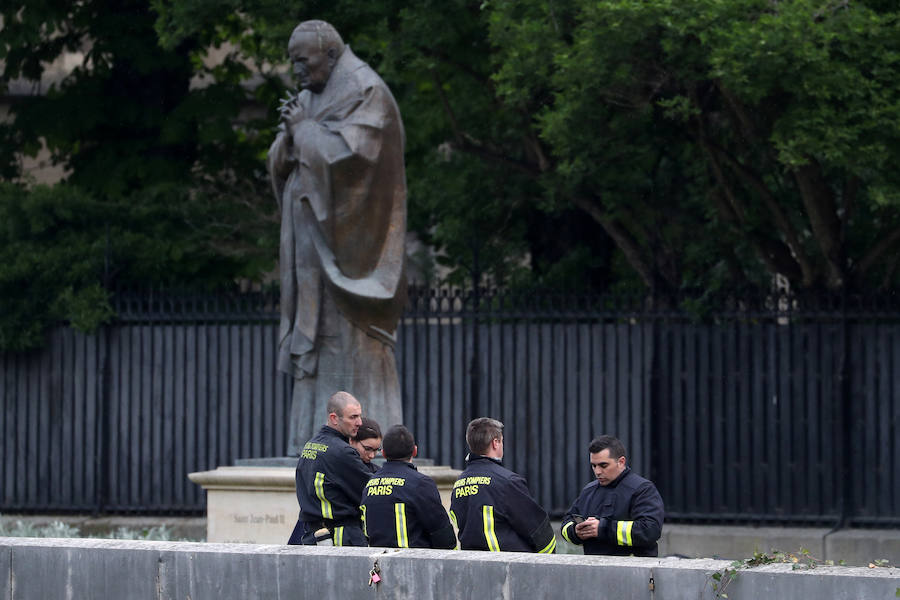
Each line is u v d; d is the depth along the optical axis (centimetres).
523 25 5306
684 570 2283
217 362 6125
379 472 2878
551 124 5434
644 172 6353
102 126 7362
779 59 4712
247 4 6059
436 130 6981
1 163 7381
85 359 6231
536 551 2734
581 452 5875
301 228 4153
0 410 6300
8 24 7081
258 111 8388
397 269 4131
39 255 6153
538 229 7119
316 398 4147
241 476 4050
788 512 5669
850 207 5891
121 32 7175
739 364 5734
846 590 2175
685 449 5788
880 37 4859
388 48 6019
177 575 2656
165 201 6838
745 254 6894
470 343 5988
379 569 2495
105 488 6188
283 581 2572
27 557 2758
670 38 4972
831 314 5569
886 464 5550
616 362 5853
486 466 2744
